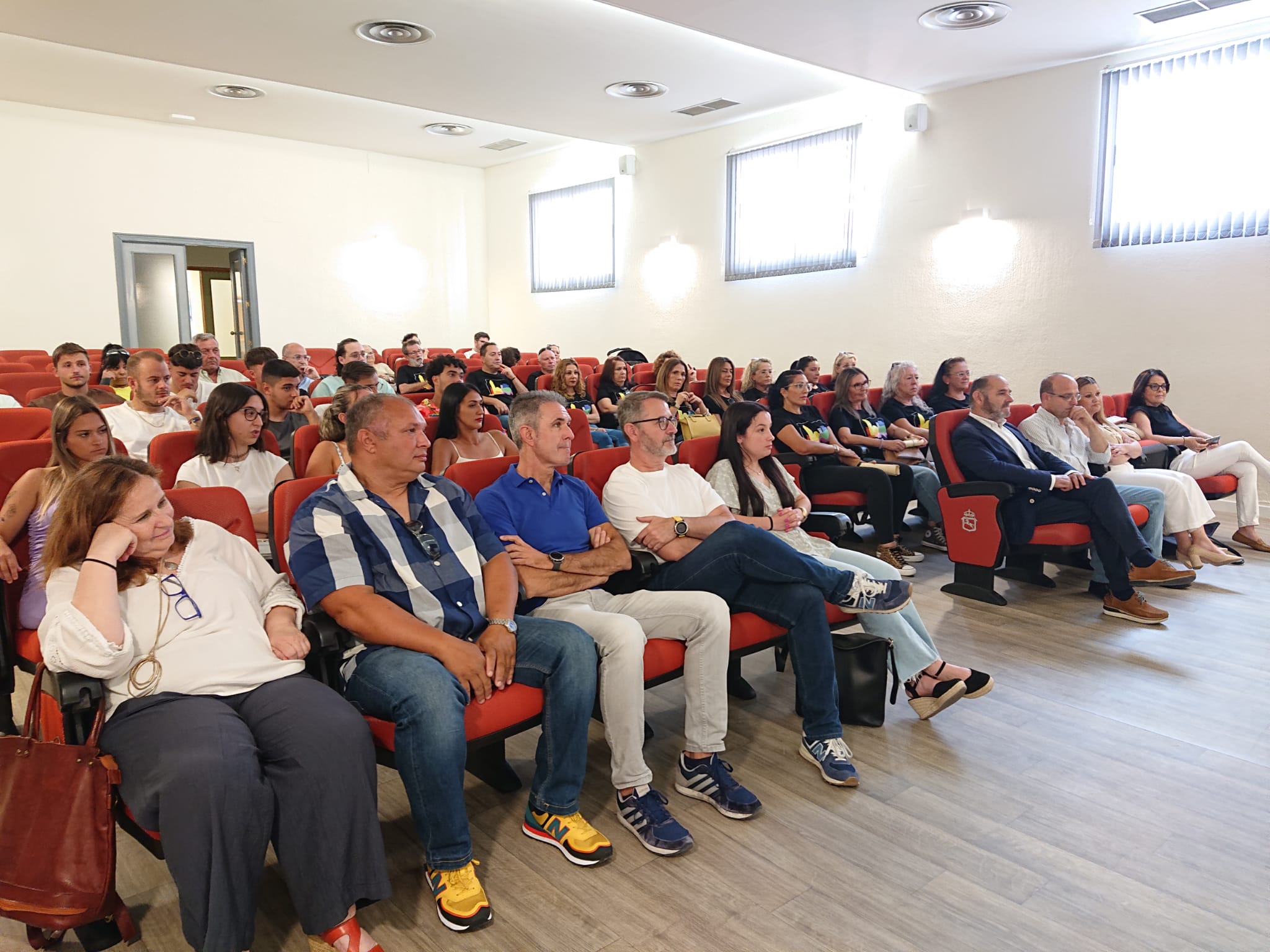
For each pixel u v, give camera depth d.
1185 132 5.61
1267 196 5.32
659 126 8.34
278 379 3.63
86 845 1.41
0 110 8.05
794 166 7.81
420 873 1.82
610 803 2.09
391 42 5.93
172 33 5.69
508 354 7.14
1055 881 1.79
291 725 1.55
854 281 7.53
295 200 9.85
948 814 2.04
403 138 9.64
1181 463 4.77
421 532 1.93
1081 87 6.04
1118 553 3.42
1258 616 3.46
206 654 1.65
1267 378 5.43
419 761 1.63
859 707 2.48
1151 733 2.45
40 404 3.64
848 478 4.31
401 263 10.72
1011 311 6.55
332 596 1.79
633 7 5.01
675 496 2.55
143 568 1.68
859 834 1.95
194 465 2.76
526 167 10.63
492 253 11.33
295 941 1.61
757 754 2.34
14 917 1.38
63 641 1.48
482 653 1.82
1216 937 1.62
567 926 1.64
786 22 5.26
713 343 8.77
